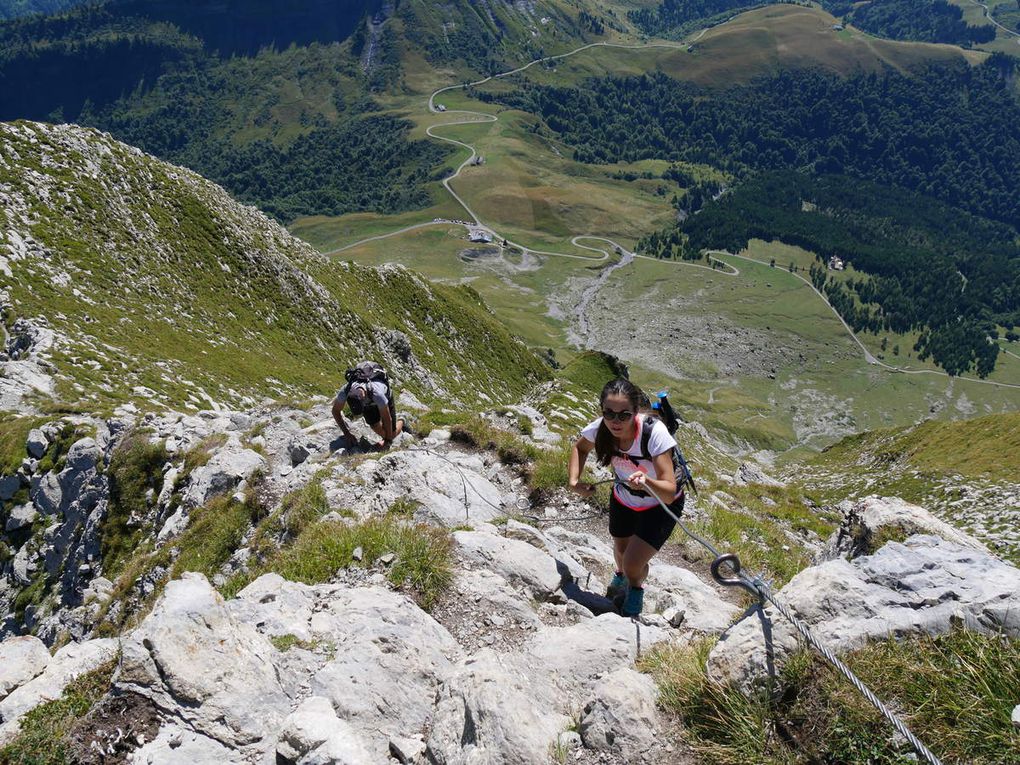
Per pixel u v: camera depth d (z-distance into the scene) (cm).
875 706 439
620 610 857
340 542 918
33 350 4253
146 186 7938
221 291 7719
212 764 505
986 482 4731
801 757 464
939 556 607
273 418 1978
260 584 789
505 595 810
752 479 3519
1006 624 509
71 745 524
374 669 620
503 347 13388
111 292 6012
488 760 488
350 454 1491
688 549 1195
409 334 11150
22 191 6303
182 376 5038
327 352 8469
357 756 501
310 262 10419
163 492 1986
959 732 442
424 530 940
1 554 2411
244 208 9994
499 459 1455
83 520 2230
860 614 552
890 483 5550
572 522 1248
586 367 9512
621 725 507
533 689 586
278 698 576
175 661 564
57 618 2050
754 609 566
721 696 506
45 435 2645
